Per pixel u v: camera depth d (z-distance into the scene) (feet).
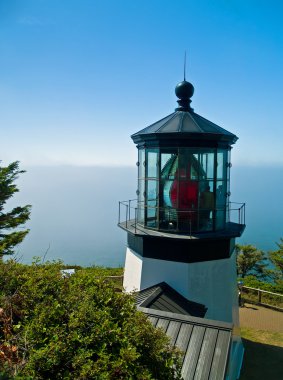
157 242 24.56
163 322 18.20
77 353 11.35
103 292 15.24
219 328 17.31
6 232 35.06
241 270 81.76
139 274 25.38
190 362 15.98
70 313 13.34
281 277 76.89
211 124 26.35
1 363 10.95
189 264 23.67
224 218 26.91
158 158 25.11
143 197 26.89
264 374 28.30
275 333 37.09
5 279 15.75
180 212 24.85
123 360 10.88
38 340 11.87
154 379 11.12
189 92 27.32
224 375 15.26
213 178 25.23
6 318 13.71
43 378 10.72
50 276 15.90
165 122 25.94
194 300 23.86
